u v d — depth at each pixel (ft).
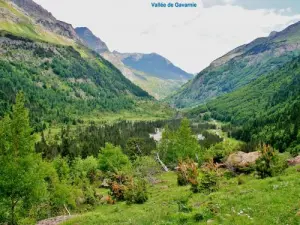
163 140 389.60
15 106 116.26
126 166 298.76
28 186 114.52
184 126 326.03
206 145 492.13
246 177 171.22
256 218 77.30
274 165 152.35
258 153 188.85
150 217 102.01
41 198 122.72
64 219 136.05
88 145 509.35
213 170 161.99
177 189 174.70
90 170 325.21
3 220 116.88
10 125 115.03
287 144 494.59
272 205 83.76
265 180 124.16
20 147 115.34
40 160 121.70
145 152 446.19
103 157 323.78
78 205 205.87
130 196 166.91
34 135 119.85
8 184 110.73
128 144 463.42
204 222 80.07
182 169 198.18
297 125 515.09
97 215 132.05
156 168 303.27
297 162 177.78
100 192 246.47
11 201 115.96
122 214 129.80
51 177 192.44
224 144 343.05
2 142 114.11
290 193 91.56
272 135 543.80
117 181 218.79
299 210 75.41
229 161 201.57
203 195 130.62
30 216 152.56
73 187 232.12
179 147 322.96
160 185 217.36
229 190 123.85
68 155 406.62
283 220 73.31
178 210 100.01
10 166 110.73
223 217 81.41
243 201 92.84
